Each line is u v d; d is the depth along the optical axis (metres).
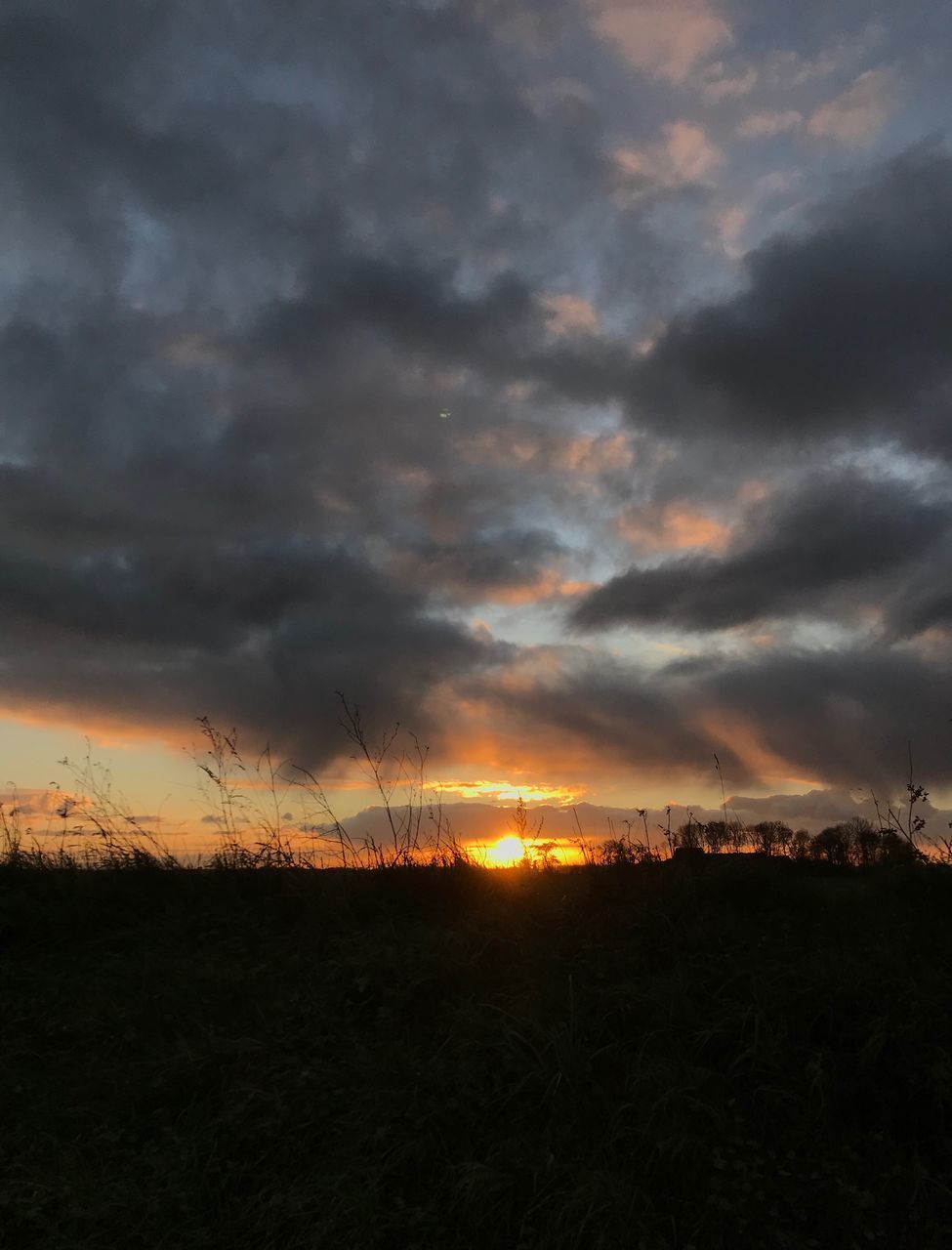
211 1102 5.27
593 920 6.81
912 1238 3.95
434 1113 4.78
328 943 7.07
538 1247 3.96
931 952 6.16
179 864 9.07
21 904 8.05
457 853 8.45
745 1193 4.14
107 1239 4.30
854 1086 4.72
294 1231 4.25
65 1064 5.90
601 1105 4.76
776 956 6.01
